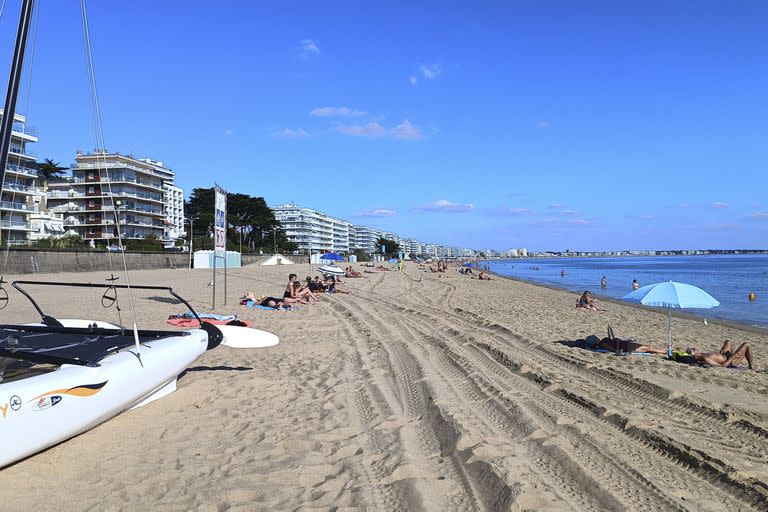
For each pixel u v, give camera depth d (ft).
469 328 46.37
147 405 21.12
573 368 30.96
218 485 14.37
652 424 19.75
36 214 235.61
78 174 276.41
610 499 13.60
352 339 38.96
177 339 22.94
